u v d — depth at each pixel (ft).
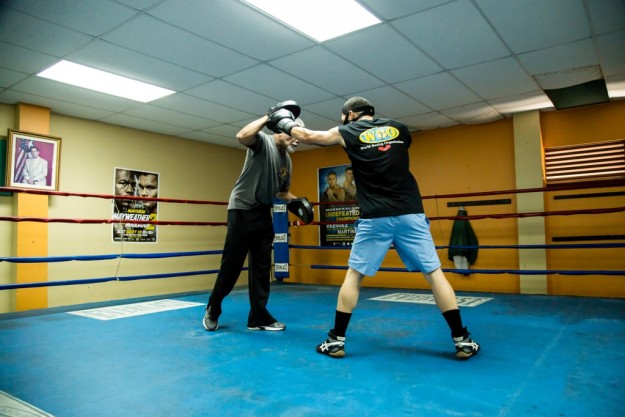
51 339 8.26
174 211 18.52
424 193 18.35
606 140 14.74
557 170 15.55
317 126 18.16
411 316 10.51
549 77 12.60
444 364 6.26
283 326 9.00
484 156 17.06
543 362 6.31
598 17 9.21
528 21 9.39
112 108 14.83
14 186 13.71
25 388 5.41
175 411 4.64
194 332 8.79
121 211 16.65
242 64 11.53
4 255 13.85
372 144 6.56
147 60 11.16
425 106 15.21
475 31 9.84
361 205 6.72
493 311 11.24
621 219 14.25
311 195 21.54
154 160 17.97
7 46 10.19
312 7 8.77
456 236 16.92
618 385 5.25
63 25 9.26
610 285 14.30
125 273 16.60
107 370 6.17
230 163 21.18
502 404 4.69
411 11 8.95
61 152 15.08
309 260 21.35
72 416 4.50
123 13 8.82
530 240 15.48
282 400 4.91
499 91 13.75
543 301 13.28
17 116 14.06
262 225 8.86
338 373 5.88
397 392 5.10
